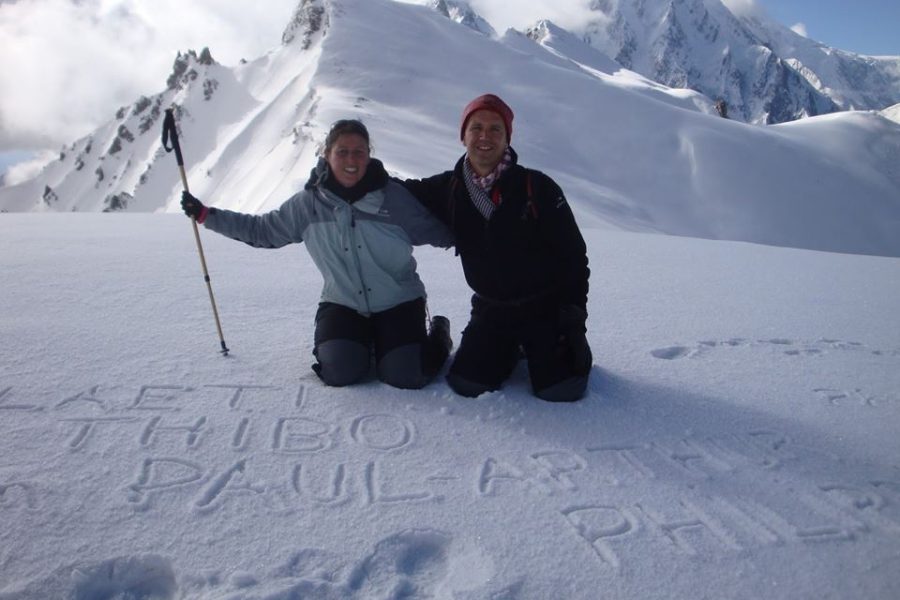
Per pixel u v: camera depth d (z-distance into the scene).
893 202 58.50
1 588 1.83
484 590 1.87
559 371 3.11
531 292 3.18
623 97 62.47
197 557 1.96
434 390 3.18
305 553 2.00
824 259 8.38
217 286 5.03
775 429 2.95
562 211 3.05
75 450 2.52
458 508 2.26
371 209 3.18
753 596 1.91
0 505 2.17
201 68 123.31
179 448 2.57
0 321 3.85
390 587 1.89
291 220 3.29
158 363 3.33
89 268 5.57
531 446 2.71
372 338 3.37
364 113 48.91
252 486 2.34
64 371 3.17
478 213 3.10
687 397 3.26
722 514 2.30
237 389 3.10
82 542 2.01
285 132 67.06
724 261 7.89
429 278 5.71
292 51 116.81
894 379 3.62
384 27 69.31
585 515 2.25
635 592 1.90
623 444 2.76
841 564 2.06
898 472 2.62
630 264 7.35
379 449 2.63
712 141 58.12
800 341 4.29
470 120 3.00
